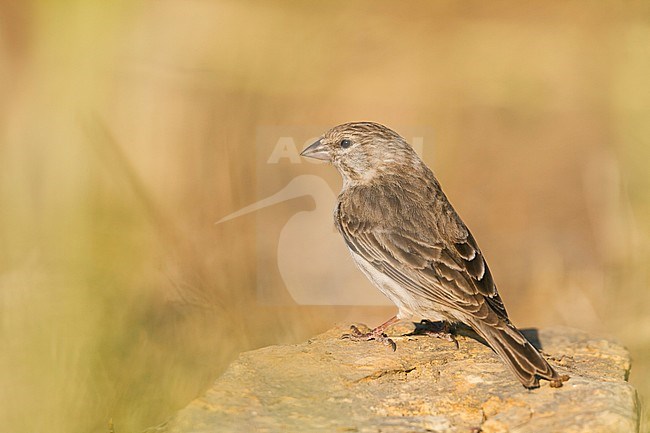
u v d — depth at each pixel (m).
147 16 19.98
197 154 17.31
